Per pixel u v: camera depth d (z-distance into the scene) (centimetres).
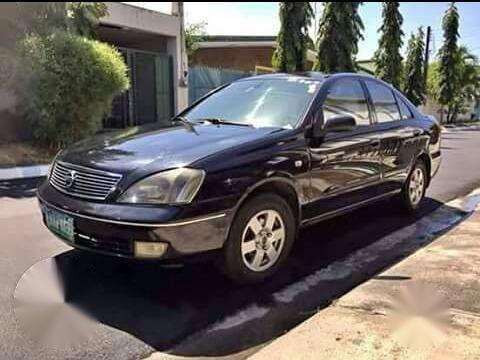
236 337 321
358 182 506
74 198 369
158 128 458
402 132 580
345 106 502
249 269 393
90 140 446
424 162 652
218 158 367
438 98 4188
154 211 338
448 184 866
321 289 400
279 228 416
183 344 312
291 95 477
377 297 360
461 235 506
